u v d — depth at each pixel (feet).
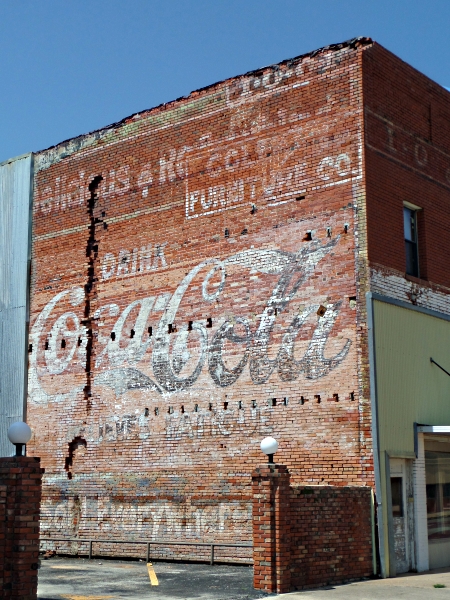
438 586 53.11
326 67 68.49
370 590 51.24
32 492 42.04
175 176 76.69
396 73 70.44
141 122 80.23
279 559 49.93
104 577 58.39
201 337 71.97
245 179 71.82
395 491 62.54
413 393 65.26
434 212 72.43
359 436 61.21
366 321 62.44
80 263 82.17
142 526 72.49
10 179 90.27
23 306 85.81
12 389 84.64
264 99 71.92
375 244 64.54
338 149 66.59
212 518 68.23
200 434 70.33
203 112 75.82
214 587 52.29
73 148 85.35
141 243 77.97
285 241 68.33
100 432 77.15
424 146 72.54
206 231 73.56
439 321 70.18
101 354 78.69
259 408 67.21
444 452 68.18
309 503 53.67
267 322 68.13
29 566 41.37
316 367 64.59
